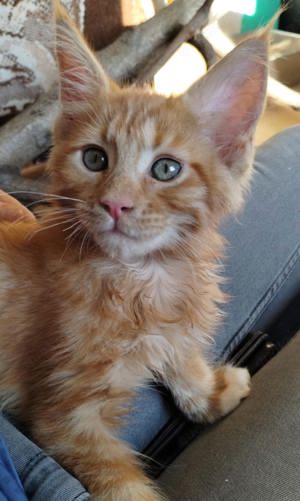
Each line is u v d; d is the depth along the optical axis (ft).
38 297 0.77
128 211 0.66
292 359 0.77
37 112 1.38
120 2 1.70
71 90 0.75
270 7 2.04
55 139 0.76
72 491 0.51
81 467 0.68
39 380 0.76
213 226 0.76
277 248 1.04
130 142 0.69
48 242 0.79
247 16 2.02
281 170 1.13
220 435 0.70
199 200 0.71
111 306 0.73
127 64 1.65
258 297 0.99
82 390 0.72
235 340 0.96
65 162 0.73
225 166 0.73
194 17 1.79
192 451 0.70
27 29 1.41
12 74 1.43
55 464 0.55
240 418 0.71
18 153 1.36
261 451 0.62
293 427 0.64
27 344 0.78
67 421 0.71
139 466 0.72
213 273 0.85
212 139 0.73
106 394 0.73
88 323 0.72
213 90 0.72
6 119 1.48
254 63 0.68
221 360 0.93
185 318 0.78
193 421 0.82
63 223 0.74
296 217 1.09
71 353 0.72
